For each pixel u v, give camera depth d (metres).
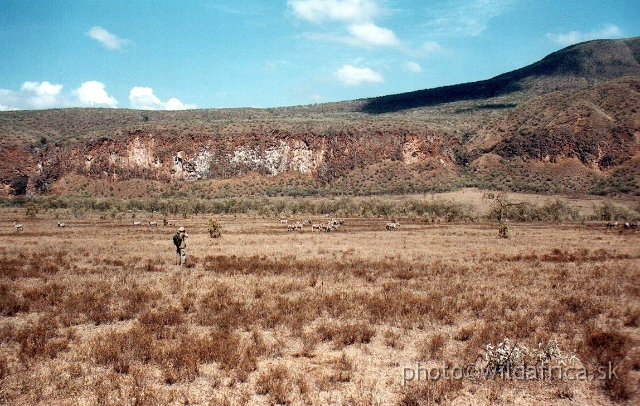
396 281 22.64
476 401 9.25
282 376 10.29
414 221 94.19
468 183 168.12
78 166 178.88
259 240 48.44
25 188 172.25
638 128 156.25
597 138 158.50
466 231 63.62
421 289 20.55
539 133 172.62
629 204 115.06
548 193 145.12
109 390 9.70
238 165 195.88
